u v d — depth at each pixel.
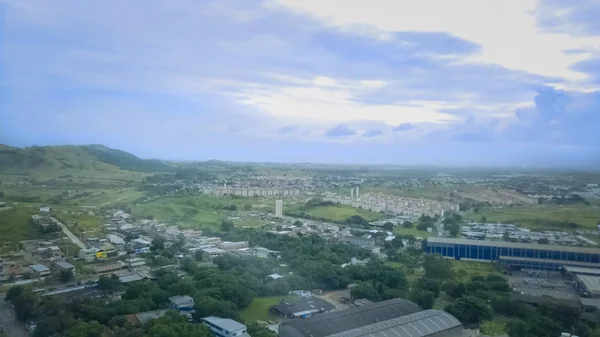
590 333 130.88
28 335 125.56
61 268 181.62
